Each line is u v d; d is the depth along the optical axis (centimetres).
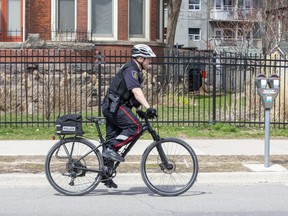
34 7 2655
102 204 965
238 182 1186
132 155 1389
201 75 2684
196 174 1026
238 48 4500
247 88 2138
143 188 1116
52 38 2639
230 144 1580
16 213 898
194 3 6725
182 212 909
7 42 2495
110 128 1000
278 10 4506
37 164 1273
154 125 1878
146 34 2739
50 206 948
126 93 982
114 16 2655
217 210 925
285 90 1931
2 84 2302
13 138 1656
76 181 1027
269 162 1280
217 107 2359
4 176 1145
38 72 2159
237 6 5675
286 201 998
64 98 2000
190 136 1703
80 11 2628
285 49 3444
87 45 2439
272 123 1819
